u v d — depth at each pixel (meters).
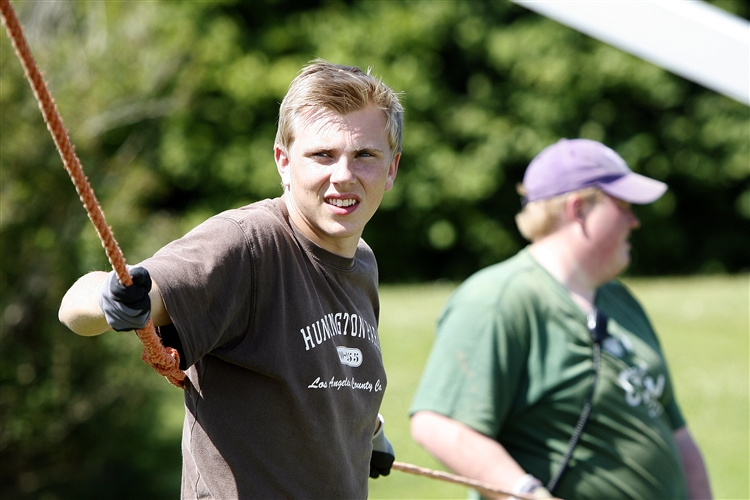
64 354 22.03
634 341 12.78
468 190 66.94
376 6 68.31
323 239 7.45
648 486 12.10
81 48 22.72
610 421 12.01
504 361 11.80
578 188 12.50
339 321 7.51
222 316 6.73
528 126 68.12
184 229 26.94
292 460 7.16
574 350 12.05
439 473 10.74
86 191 5.40
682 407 29.44
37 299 21.80
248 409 7.08
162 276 6.44
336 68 7.41
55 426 22.27
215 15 63.88
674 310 44.66
